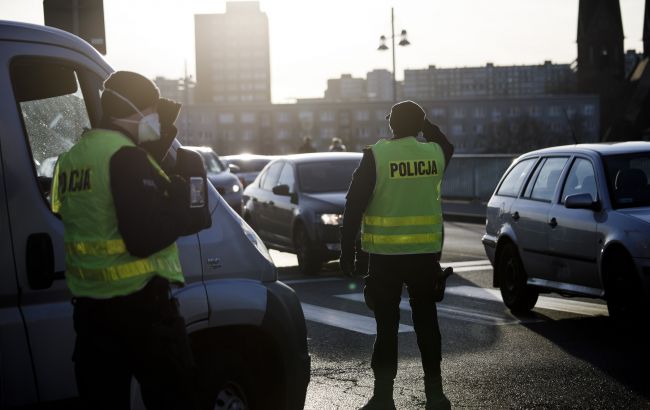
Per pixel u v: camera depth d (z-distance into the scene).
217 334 4.58
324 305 10.87
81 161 3.52
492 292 11.74
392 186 5.79
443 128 153.00
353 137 155.00
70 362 4.02
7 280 3.92
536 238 9.89
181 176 3.69
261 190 16.19
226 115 157.62
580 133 145.38
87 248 3.48
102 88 4.46
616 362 7.47
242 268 4.63
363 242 5.95
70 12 9.38
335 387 6.79
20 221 3.98
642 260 8.32
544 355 7.79
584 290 9.20
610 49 143.25
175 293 4.32
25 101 4.19
